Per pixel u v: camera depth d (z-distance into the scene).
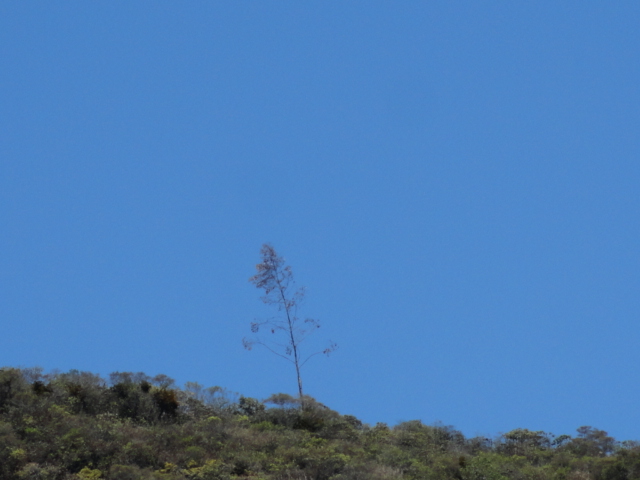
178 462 25.78
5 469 23.30
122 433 27.20
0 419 27.02
